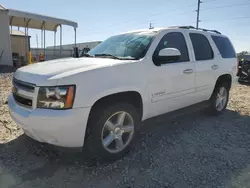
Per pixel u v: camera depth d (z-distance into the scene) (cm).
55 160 311
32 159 312
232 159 325
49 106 259
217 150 353
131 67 316
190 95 423
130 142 330
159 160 318
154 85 347
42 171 286
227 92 553
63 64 311
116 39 425
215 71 481
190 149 354
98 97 277
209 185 263
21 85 291
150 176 280
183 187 259
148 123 368
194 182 269
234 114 554
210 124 473
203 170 295
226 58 527
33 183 262
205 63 452
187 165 307
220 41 525
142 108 338
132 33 422
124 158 322
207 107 515
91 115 288
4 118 465
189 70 407
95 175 281
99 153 297
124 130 322
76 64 306
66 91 257
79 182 266
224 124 476
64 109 257
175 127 450
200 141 386
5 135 384
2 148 340
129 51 366
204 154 339
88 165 302
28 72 293
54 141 269
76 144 276
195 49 439
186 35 429
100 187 258
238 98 745
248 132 433
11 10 1423
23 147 344
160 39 375
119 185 262
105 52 397
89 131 290
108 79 288
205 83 457
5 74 1174
